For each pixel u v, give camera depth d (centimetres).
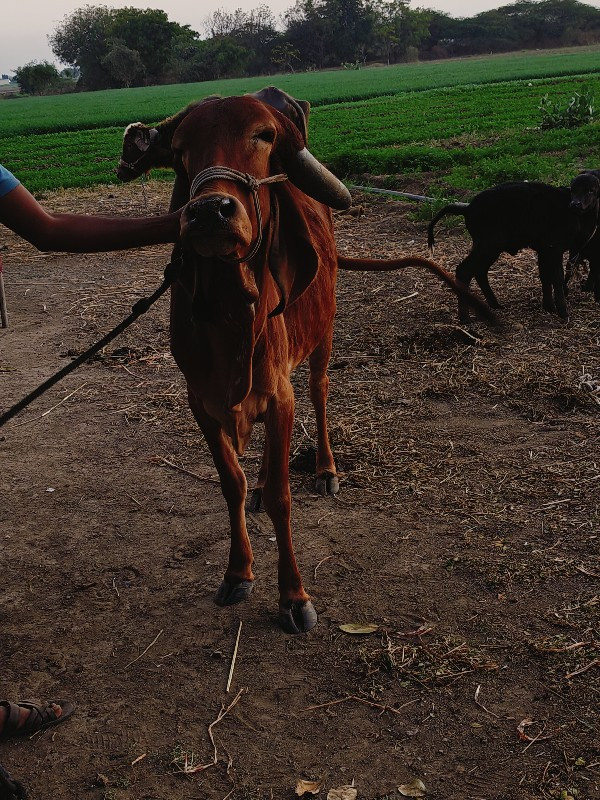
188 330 379
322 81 7969
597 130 2000
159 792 336
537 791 325
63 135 3872
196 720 373
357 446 615
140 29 11725
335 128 2705
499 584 452
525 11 14850
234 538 449
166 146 388
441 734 356
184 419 685
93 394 744
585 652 396
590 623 416
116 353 838
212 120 326
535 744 347
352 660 404
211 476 592
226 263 332
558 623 417
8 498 575
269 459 413
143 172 409
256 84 8894
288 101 363
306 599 434
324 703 379
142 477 596
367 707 374
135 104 6475
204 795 333
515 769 336
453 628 421
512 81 5347
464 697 376
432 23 14588
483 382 709
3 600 464
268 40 13425
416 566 473
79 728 372
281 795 331
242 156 323
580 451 587
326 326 507
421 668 394
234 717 374
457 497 541
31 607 457
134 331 905
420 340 810
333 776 338
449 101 3662
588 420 632
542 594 441
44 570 491
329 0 12838
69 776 346
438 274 495
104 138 3478
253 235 327
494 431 628
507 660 396
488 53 14262
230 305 346
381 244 1184
